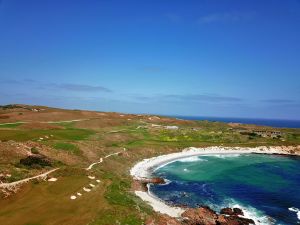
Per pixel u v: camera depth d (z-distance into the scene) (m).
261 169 76.06
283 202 49.00
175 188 56.44
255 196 52.06
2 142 58.47
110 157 72.19
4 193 37.47
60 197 39.06
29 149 58.88
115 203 40.00
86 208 36.62
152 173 68.31
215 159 88.50
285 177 67.06
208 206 46.59
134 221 34.75
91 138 87.38
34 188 41.09
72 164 58.84
